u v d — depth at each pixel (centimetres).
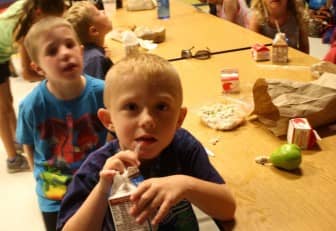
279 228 102
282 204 111
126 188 85
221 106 166
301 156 127
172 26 309
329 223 102
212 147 142
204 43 263
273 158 127
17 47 254
